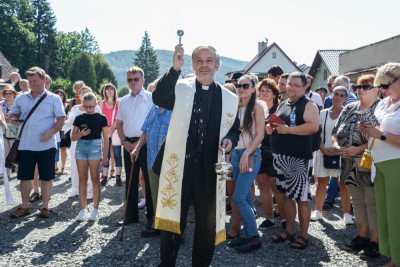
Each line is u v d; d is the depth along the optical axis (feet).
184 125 10.48
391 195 11.70
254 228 14.17
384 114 12.34
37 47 255.70
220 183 10.73
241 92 13.97
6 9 192.65
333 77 27.20
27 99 18.67
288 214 15.14
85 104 18.07
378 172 12.31
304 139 14.23
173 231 10.66
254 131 14.14
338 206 20.97
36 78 18.48
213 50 10.49
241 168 13.43
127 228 16.96
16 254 13.91
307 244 14.79
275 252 14.15
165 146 10.76
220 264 13.04
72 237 15.76
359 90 13.66
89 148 17.97
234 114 10.90
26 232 16.35
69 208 20.21
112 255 13.87
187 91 10.50
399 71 11.58
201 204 10.74
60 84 212.43
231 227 16.16
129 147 17.44
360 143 13.58
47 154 18.56
